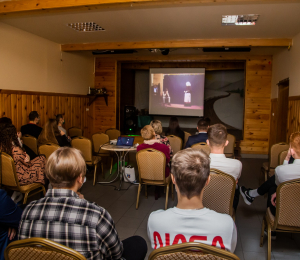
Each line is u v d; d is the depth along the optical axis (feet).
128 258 4.83
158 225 3.53
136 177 15.69
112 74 26.21
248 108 23.76
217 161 6.66
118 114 26.94
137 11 12.81
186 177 3.41
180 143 14.06
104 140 15.65
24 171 9.40
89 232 3.43
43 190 9.87
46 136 13.08
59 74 20.43
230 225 3.43
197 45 18.49
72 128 19.80
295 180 5.90
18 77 15.98
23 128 14.93
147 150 10.09
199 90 26.96
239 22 14.48
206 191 6.46
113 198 11.91
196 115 27.27
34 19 14.14
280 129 20.53
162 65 27.66
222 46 18.26
